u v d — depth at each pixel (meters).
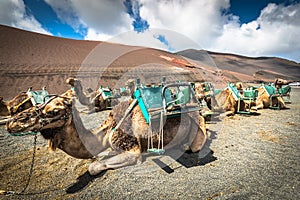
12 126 2.40
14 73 22.45
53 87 21.64
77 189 3.02
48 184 3.18
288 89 11.73
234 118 8.07
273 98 10.81
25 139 5.73
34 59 31.83
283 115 8.75
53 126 2.67
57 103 2.70
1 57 28.53
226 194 2.78
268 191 2.84
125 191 2.93
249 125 6.89
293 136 5.59
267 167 3.62
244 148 4.64
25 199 2.79
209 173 3.42
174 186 3.03
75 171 3.60
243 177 3.26
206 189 2.92
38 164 3.95
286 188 2.91
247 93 8.69
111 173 3.45
